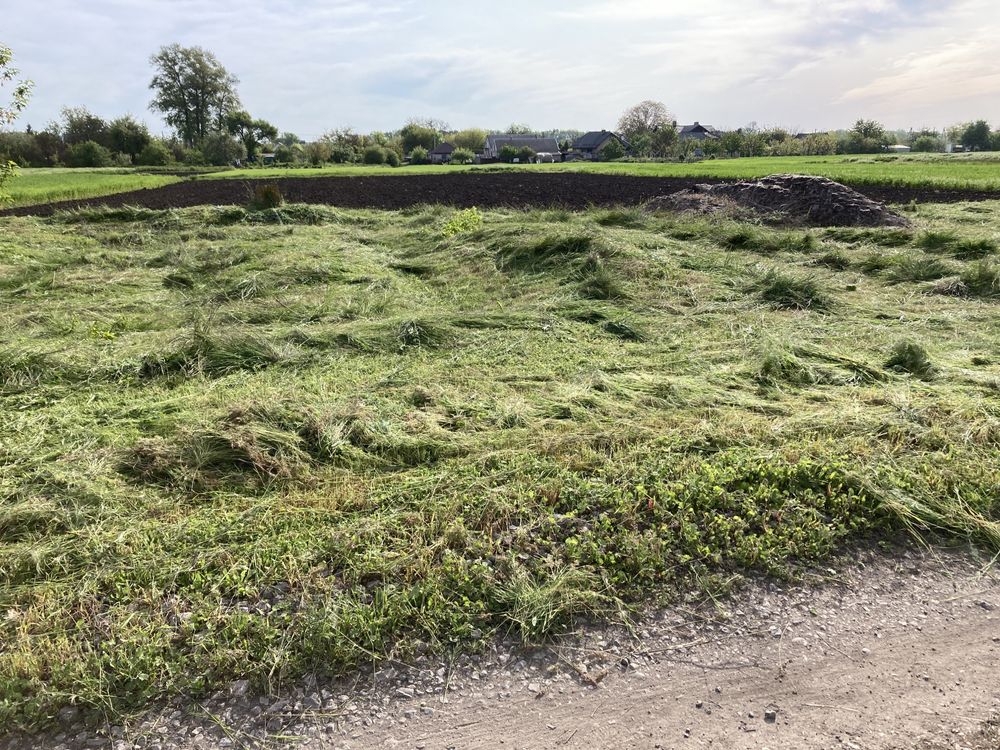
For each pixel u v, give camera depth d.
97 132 63.69
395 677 2.44
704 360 5.36
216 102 73.56
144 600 2.74
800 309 6.86
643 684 2.41
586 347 5.75
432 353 5.69
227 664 2.43
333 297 7.35
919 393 4.66
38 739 2.22
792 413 4.38
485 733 2.21
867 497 3.40
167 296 7.68
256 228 12.25
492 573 2.87
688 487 3.42
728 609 2.79
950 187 21.55
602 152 76.56
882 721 2.25
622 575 2.89
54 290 7.79
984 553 3.13
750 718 2.26
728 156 74.06
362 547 3.04
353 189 24.62
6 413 4.46
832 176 25.89
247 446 3.79
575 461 3.73
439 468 3.75
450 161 68.50
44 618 2.65
